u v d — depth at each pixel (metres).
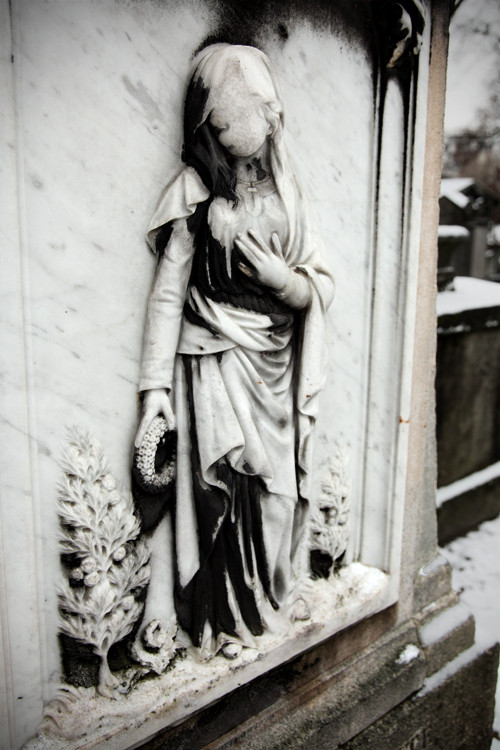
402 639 1.99
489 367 3.91
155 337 1.29
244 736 1.59
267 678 1.66
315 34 1.46
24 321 1.14
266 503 1.51
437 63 1.64
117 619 1.34
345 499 1.80
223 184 1.30
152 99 1.23
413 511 1.93
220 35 1.31
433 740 2.11
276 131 1.32
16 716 1.27
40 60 1.08
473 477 3.98
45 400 1.20
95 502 1.27
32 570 1.23
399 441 1.81
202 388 1.36
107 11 1.14
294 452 1.57
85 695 1.34
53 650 1.31
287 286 1.37
